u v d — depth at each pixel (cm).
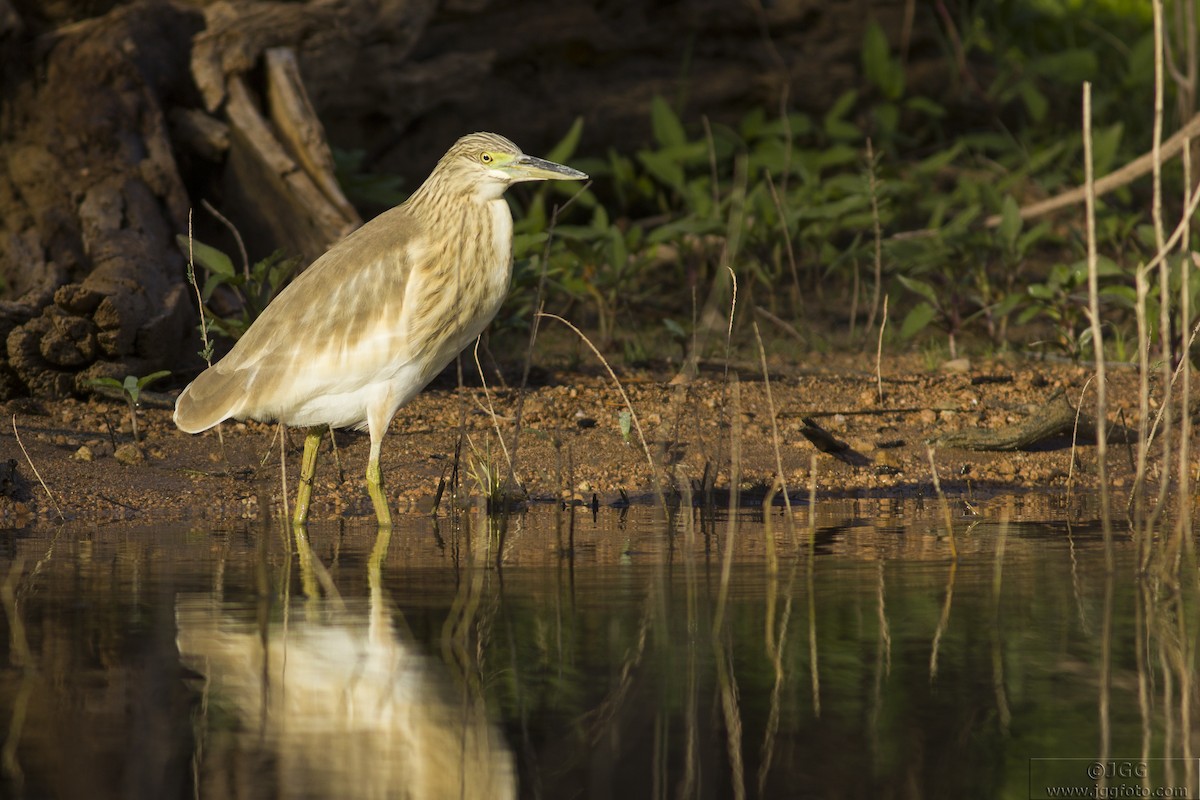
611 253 1712
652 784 505
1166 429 859
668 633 687
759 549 892
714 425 1272
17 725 554
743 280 1920
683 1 2206
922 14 2356
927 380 1432
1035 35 2705
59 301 1269
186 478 1123
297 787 495
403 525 999
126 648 656
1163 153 1822
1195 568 825
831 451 1211
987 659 643
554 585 785
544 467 1166
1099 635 680
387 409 1022
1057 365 1541
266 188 1541
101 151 1475
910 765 520
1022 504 1070
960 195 1986
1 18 1494
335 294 1018
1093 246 822
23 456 1130
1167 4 2722
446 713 575
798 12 2262
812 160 2148
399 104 1927
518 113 2098
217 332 1441
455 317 1037
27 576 809
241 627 691
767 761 524
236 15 1623
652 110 2106
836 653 654
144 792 486
